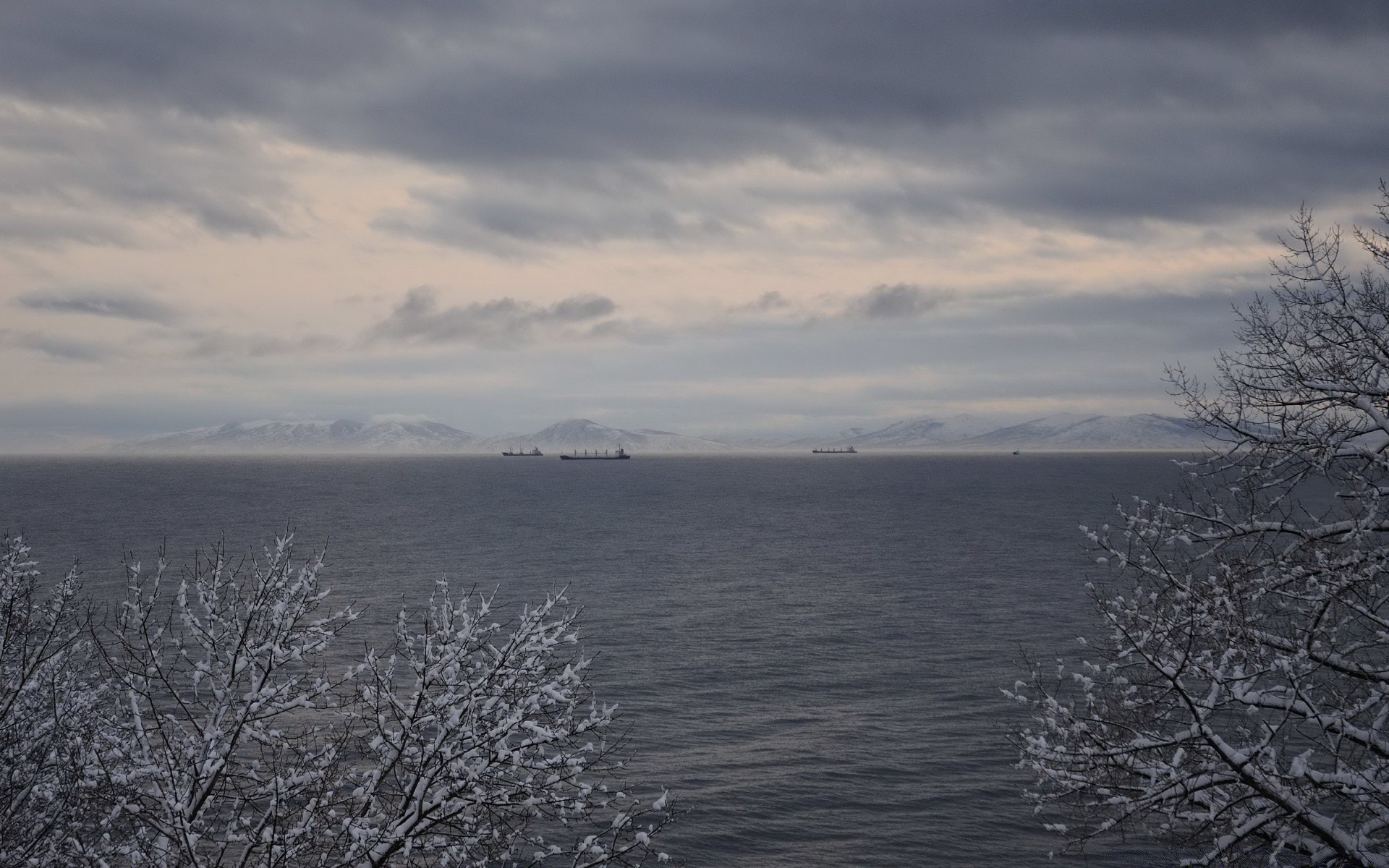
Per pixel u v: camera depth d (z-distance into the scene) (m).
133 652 11.58
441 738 10.80
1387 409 12.97
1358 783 11.29
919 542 125.38
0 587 12.60
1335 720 11.85
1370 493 12.43
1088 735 12.93
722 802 32.06
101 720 12.27
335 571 92.25
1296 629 12.63
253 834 10.74
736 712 43.25
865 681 49.28
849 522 162.25
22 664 12.52
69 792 11.40
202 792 11.12
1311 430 12.97
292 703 11.52
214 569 12.16
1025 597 77.31
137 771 10.69
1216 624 12.05
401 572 91.69
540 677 11.48
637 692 46.62
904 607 73.31
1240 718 14.91
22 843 11.73
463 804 10.76
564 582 86.94
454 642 11.35
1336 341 13.18
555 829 24.72
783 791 33.19
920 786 33.78
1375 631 13.06
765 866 27.70
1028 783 33.81
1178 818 13.05
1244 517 13.30
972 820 30.80
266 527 141.25
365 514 177.75
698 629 63.66
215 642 11.80
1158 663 12.11
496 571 94.69
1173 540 13.07
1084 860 27.67
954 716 42.53
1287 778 12.13
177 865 10.53
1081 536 130.88
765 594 80.69
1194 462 13.34
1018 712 42.47
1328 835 11.43
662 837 29.22
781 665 52.97
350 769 11.87
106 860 11.35
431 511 185.88
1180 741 12.23
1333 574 12.08
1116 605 13.23
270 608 11.80
